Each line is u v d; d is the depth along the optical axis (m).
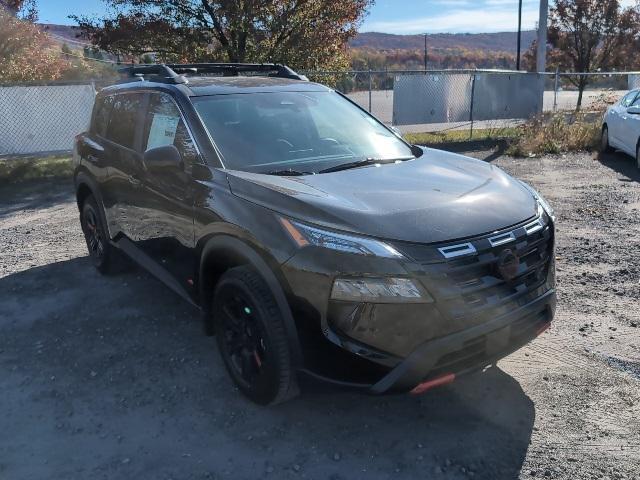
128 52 15.24
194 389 3.70
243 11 13.66
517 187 3.64
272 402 3.30
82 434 3.29
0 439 3.26
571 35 24.02
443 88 15.57
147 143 4.48
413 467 2.97
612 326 4.37
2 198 9.78
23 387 3.79
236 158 3.78
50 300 5.16
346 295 2.83
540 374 3.76
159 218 4.20
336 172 3.70
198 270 3.76
